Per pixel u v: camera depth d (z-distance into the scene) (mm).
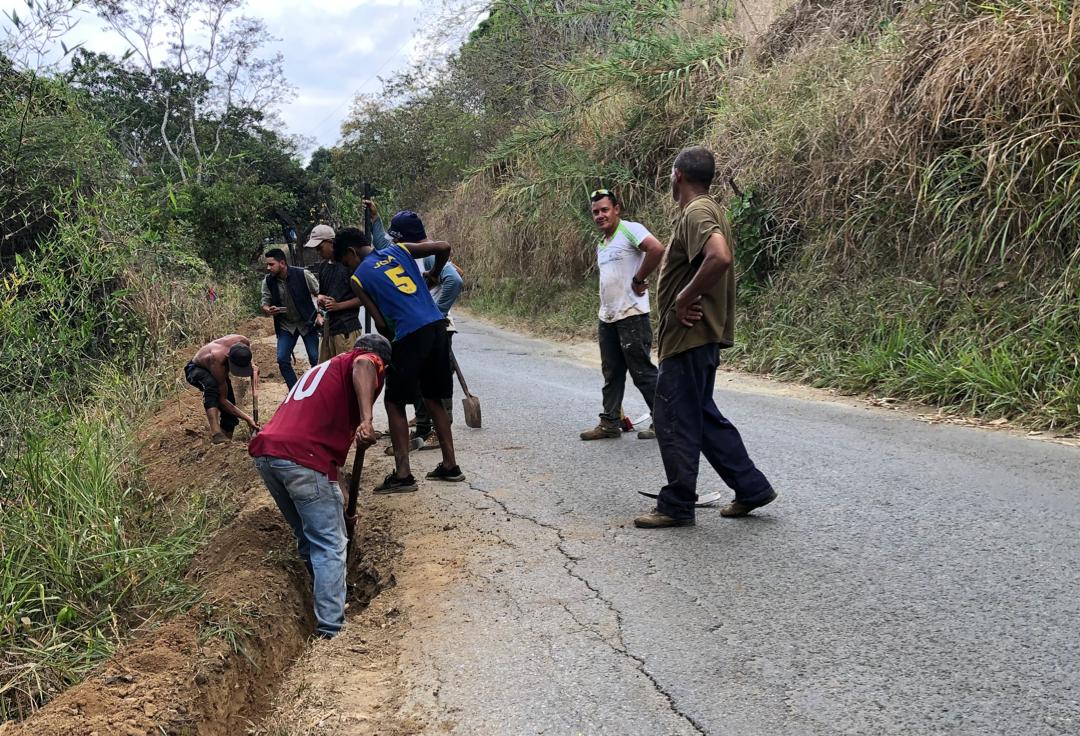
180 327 12500
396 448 5660
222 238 21922
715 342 4531
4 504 4875
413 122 31953
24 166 10078
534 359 12641
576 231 16672
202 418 8297
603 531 4664
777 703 2873
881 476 5449
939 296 8570
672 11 16969
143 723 2998
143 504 6137
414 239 6027
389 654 3443
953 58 8641
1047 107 7809
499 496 5434
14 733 2887
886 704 2830
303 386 4277
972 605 3514
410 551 4547
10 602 3902
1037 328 7383
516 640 3438
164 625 3771
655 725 2793
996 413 6883
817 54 12688
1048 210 7547
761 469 5762
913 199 9195
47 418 5891
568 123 17359
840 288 10078
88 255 7418
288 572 4445
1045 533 4281
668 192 14781
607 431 6945
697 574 3988
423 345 5578
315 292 8586
